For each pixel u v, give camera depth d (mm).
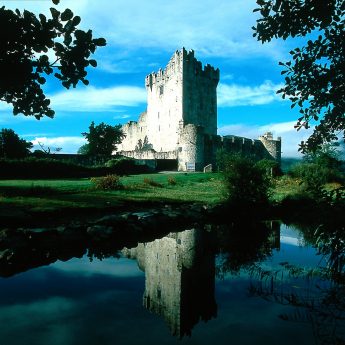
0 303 6605
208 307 6230
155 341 4980
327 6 6348
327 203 6461
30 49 4992
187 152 54938
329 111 6902
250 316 5742
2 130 43875
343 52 6508
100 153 57938
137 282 8016
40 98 5387
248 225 16375
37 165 37469
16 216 12867
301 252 10961
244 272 8594
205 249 11594
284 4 6664
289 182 31938
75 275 8500
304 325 5266
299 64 6879
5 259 9234
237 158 19875
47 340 5059
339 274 6793
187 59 66125
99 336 5207
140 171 46875
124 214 14969
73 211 15484
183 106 65250
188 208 18484
